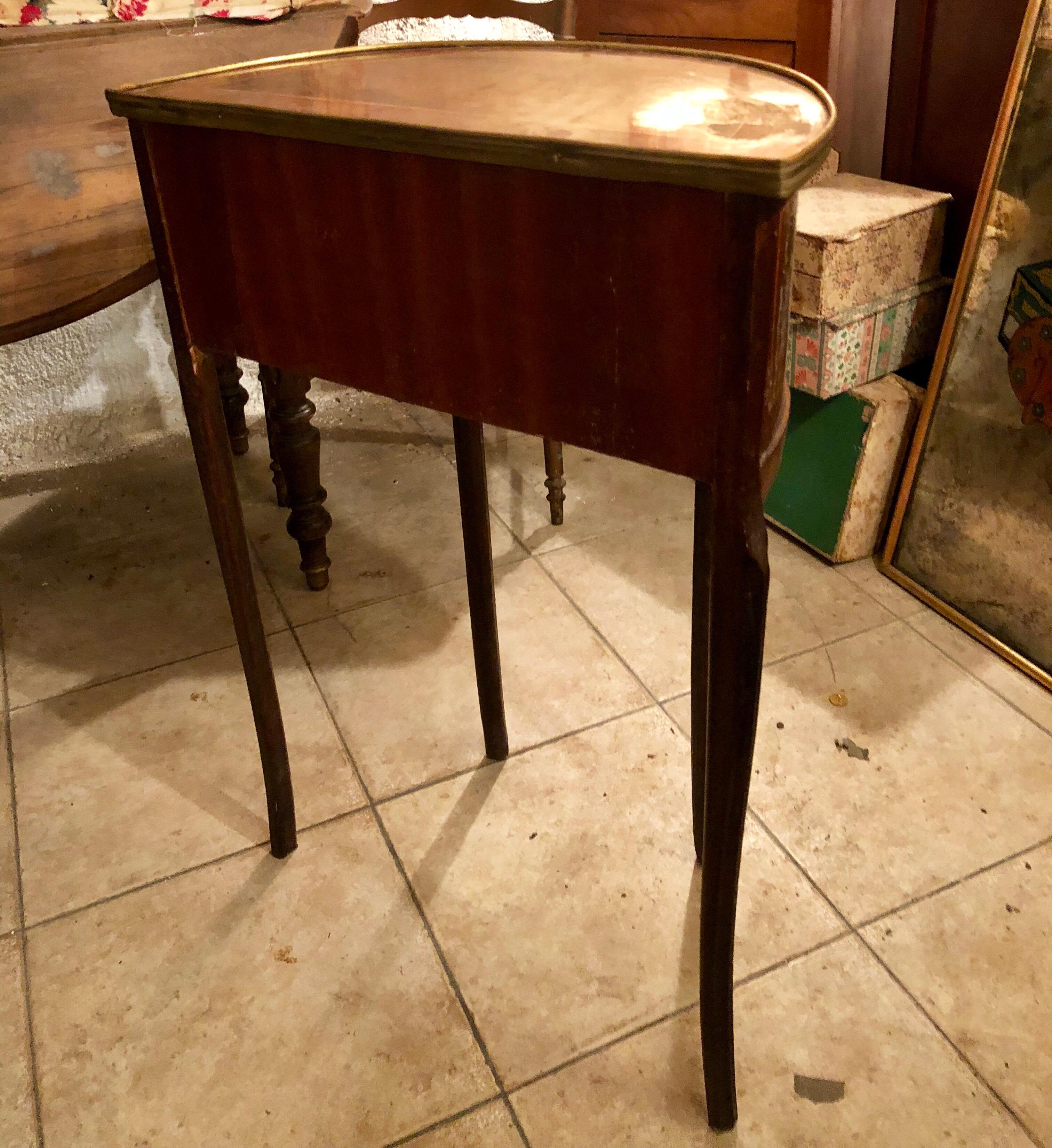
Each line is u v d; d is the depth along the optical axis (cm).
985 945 97
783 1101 85
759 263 51
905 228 138
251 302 77
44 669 139
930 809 111
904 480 145
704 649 90
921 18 142
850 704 126
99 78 124
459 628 144
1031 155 118
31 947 100
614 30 171
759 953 97
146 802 117
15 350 179
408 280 66
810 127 56
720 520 60
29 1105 86
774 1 150
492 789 116
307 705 130
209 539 168
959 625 139
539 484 180
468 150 57
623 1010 92
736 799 69
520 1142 83
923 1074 86
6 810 116
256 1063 89
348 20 144
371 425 204
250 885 106
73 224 122
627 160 51
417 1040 90
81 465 191
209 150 71
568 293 59
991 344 127
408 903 103
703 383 57
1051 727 122
